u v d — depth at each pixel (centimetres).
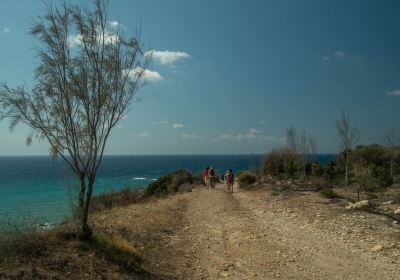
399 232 1286
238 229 1423
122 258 823
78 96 853
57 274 661
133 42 920
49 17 852
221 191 3105
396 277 850
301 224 1495
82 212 857
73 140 845
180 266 934
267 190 2758
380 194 2178
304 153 3341
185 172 4131
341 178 2895
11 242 723
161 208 1867
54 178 7244
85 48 876
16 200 3522
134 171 10738
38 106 836
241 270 919
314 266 945
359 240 1195
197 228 1454
